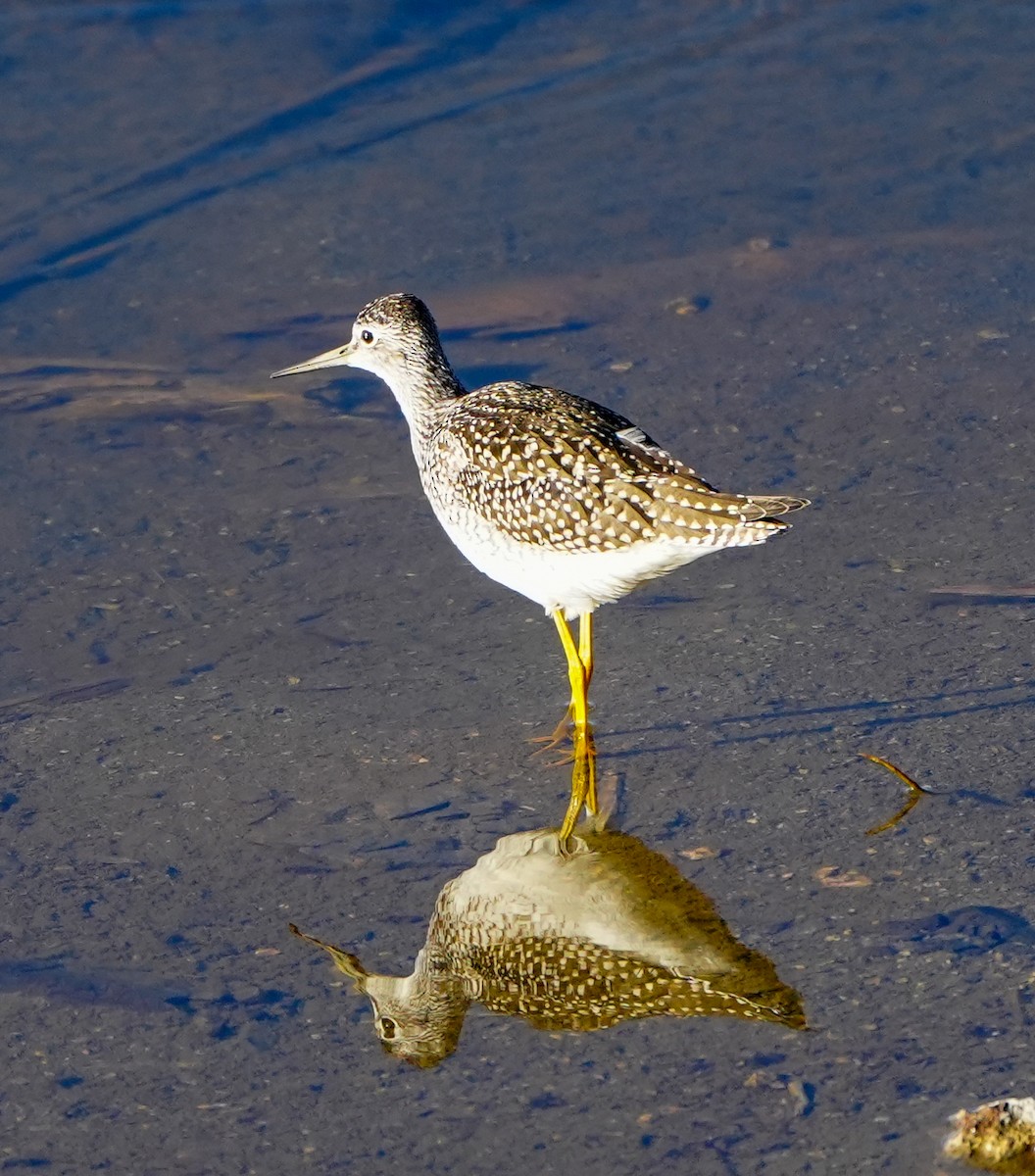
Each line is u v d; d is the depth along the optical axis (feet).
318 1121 24.81
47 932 29.09
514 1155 23.97
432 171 62.95
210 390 49.98
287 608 39.88
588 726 34.58
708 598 39.29
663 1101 24.81
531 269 56.49
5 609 39.96
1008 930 27.84
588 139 64.95
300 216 59.98
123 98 67.21
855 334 51.88
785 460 45.21
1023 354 50.16
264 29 72.13
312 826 31.96
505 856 30.89
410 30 72.79
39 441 47.42
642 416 47.88
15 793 33.14
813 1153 23.63
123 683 36.91
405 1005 27.14
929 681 35.29
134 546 42.63
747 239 57.88
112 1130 24.81
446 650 38.01
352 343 41.32
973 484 43.37
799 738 33.73
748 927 28.45
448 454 36.06
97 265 57.00
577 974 27.63
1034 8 73.46
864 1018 26.16
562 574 34.19
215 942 28.81
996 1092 24.54
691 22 73.77
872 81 68.33
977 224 58.13
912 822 30.89
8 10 72.74
